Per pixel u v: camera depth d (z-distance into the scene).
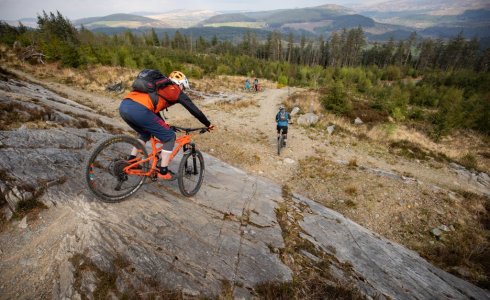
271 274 3.50
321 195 8.51
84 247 2.95
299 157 11.70
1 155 4.02
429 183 10.27
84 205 3.51
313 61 155.00
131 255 3.00
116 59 34.84
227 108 20.77
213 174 6.48
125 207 3.67
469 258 6.27
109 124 9.72
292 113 20.47
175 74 3.41
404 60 147.50
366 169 10.46
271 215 5.21
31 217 3.27
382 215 7.66
